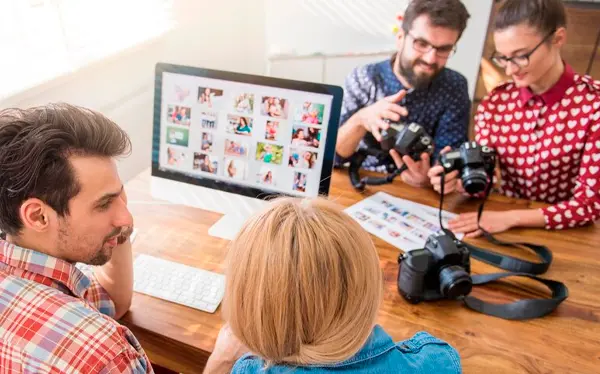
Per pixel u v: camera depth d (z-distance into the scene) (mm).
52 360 603
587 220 1219
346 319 528
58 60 1437
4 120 619
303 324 528
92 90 1513
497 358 849
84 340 609
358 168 1417
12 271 667
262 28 2457
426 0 1555
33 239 665
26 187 600
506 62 1312
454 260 956
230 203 1170
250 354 651
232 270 553
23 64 1376
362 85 1836
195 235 1167
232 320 562
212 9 2129
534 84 1367
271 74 2467
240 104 1080
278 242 522
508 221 1222
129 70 1667
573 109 1354
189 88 1106
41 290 640
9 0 1311
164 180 1209
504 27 1258
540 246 1111
